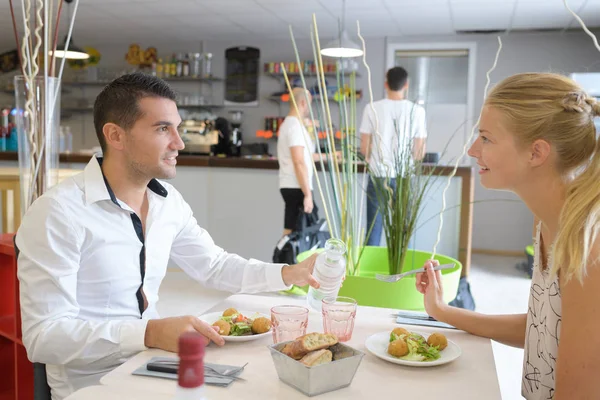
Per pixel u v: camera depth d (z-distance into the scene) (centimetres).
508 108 119
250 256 514
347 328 134
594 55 687
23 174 210
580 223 108
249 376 113
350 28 700
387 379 113
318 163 479
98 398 102
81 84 838
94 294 153
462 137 735
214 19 674
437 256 232
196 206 521
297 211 436
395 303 190
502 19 636
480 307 443
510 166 121
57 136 211
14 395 202
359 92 747
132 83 151
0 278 208
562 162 117
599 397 103
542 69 703
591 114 117
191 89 812
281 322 125
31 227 142
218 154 712
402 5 589
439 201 452
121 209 155
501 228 729
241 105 796
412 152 229
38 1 201
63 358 133
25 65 202
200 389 72
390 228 220
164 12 644
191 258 181
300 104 423
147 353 125
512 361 326
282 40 779
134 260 158
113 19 679
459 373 117
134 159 153
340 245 160
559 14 606
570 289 107
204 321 133
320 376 104
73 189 150
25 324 139
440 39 726
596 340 103
